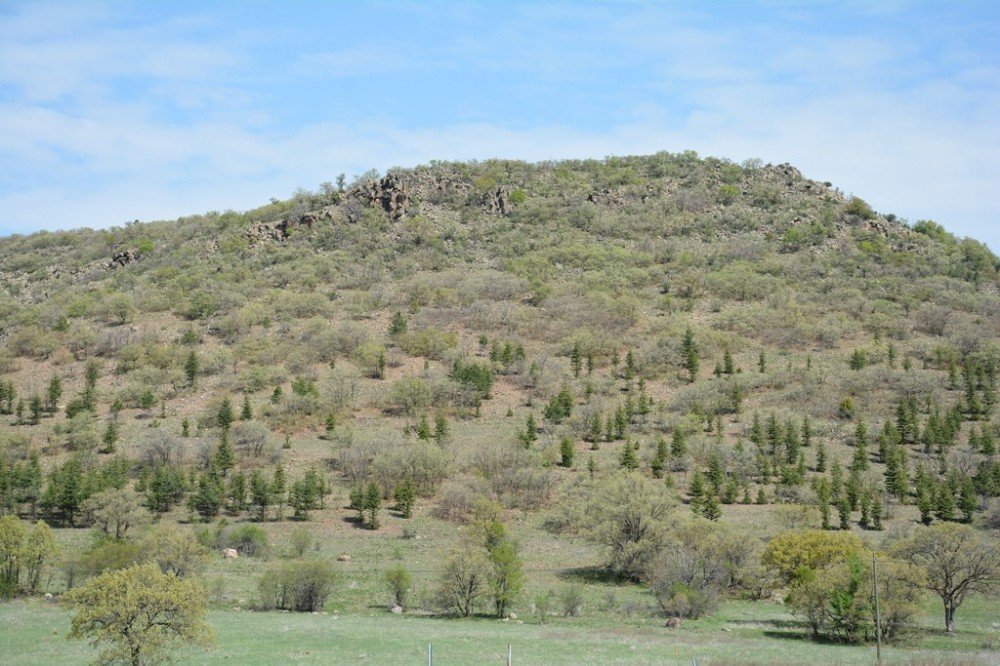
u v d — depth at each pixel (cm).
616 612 6247
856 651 4903
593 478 10512
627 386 14350
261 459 11488
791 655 4669
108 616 3681
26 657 4331
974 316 17125
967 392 12925
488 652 4622
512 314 17338
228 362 15062
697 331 16175
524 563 8294
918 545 5756
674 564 6662
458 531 9469
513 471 10581
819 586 5375
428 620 5862
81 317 18050
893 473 10131
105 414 13062
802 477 10431
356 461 10950
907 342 15950
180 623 3834
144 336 16312
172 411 13238
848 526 9144
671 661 4456
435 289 19012
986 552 5719
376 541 9038
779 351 15850
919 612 5172
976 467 10662
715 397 13238
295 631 5191
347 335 15875
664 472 10931
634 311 17262
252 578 7300
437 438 11781
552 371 14638
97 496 8831
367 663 4281
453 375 14038
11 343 16112
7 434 11681
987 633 5691
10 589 6238
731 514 9731
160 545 6494
